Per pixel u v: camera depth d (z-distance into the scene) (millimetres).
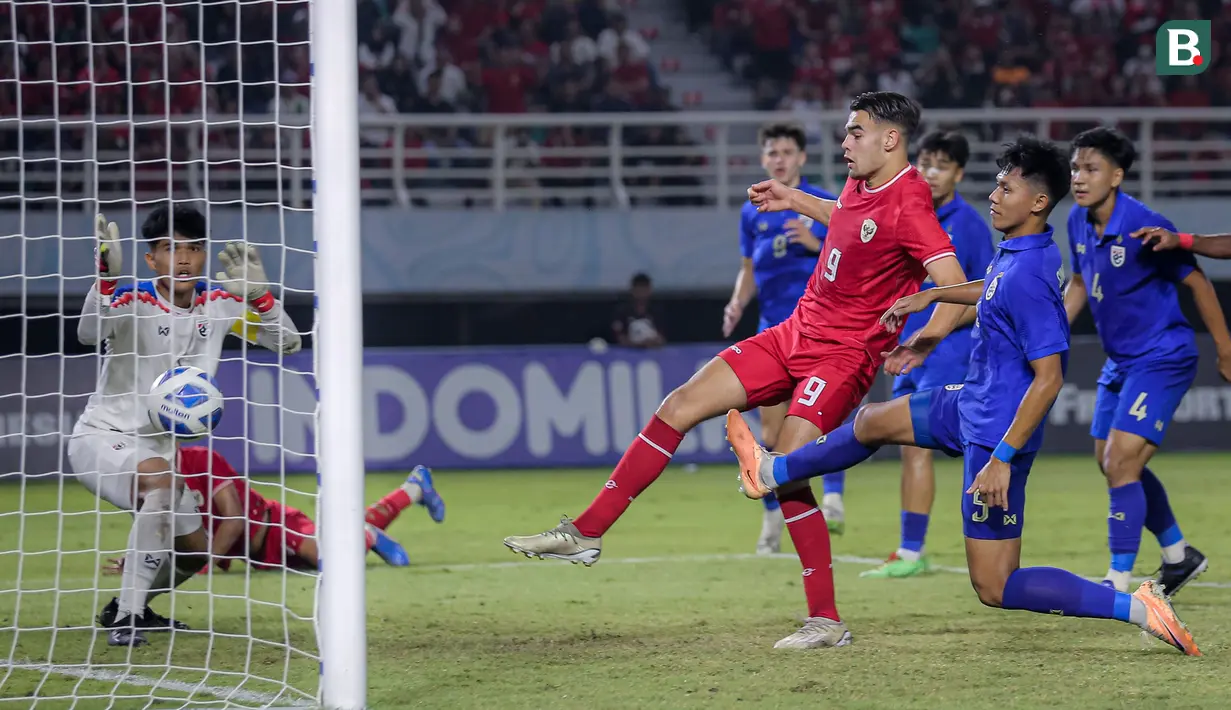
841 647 8031
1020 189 7297
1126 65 35719
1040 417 7148
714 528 15852
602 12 35156
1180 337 9883
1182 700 6504
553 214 30141
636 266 30375
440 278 29859
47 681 7332
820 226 12461
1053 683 6914
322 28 6414
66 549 13977
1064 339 7176
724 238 30500
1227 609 9508
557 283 30219
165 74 8477
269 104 28797
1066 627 8727
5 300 26047
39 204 26375
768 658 7699
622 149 29797
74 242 26281
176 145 27594
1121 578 9906
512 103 33094
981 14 36469
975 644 8102
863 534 15000
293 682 7270
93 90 8570
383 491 20172
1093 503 17969
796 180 12586
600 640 8438
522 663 7641
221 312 8938
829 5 36719
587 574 11820
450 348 31000
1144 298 9883
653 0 38219
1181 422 25953
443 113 32656
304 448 22859
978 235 11578
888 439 7797
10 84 25031
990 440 7379
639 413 24828
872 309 8164
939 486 20922
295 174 26312
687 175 30391
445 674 7320
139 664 7746
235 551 10188
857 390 8273
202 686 7121
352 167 6406
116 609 8992
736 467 24688
